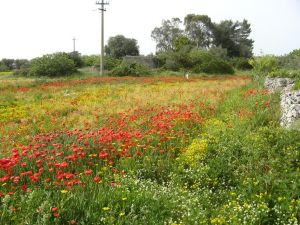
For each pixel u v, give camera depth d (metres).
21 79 44.09
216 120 13.90
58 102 21.53
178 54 58.47
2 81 37.62
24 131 13.84
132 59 63.09
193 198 7.46
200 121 13.74
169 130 12.15
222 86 27.70
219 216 6.70
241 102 16.66
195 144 10.50
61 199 6.78
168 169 9.41
